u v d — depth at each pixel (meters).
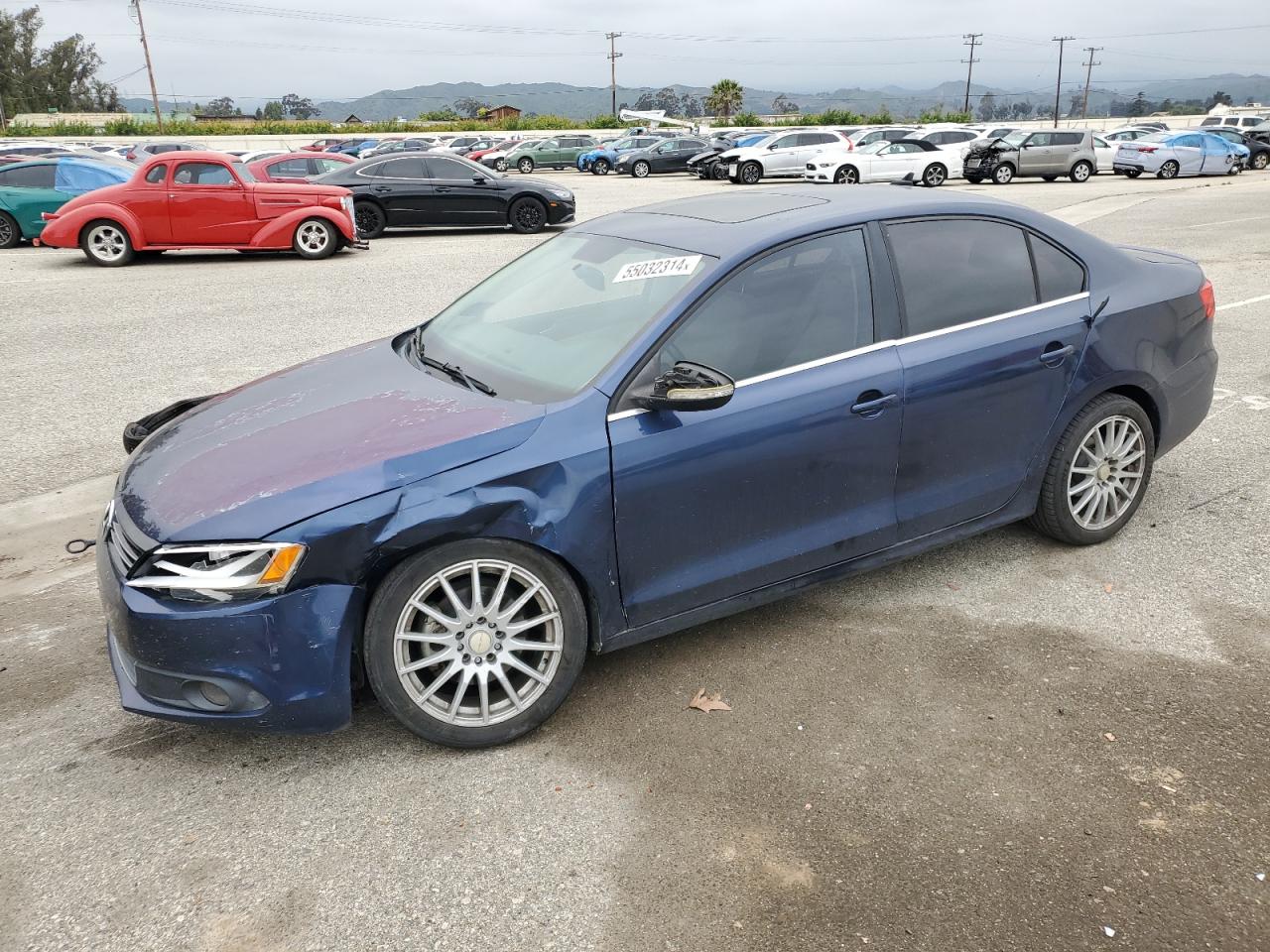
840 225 3.53
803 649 3.58
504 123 66.31
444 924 2.36
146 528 2.77
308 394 3.42
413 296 10.90
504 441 2.90
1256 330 8.48
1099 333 3.98
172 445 3.22
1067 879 2.46
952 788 2.81
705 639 3.67
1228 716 3.12
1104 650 3.53
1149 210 18.50
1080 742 3.00
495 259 14.05
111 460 5.73
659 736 3.08
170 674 2.72
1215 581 4.03
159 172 13.64
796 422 3.28
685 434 3.10
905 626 3.73
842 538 3.53
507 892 2.46
